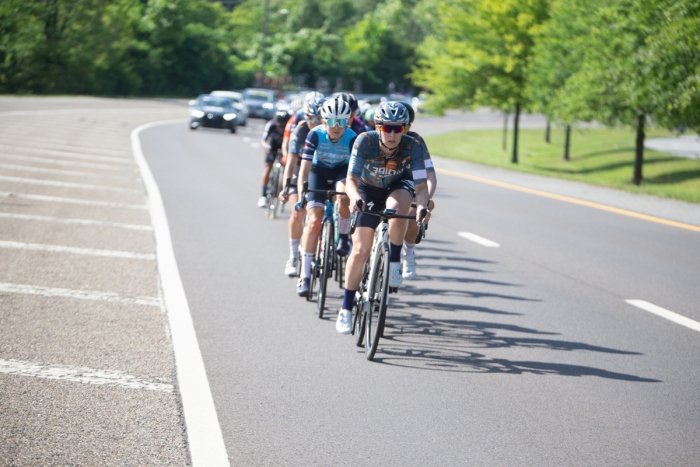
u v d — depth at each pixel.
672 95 37.59
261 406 8.70
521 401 9.30
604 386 9.98
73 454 7.16
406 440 8.00
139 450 7.34
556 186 38.53
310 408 8.73
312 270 13.87
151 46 139.88
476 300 14.52
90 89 117.50
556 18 54.00
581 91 45.12
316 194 13.58
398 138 10.77
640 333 12.72
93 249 16.62
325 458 7.46
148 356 10.12
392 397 9.23
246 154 44.62
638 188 37.78
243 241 18.98
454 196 32.66
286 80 170.88
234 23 194.88
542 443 8.08
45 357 9.77
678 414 9.10
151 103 112.00
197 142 51.03
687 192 38.91
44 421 7.85
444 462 7.51
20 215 20.00
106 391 8.79
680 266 18.91
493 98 62.38
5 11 101.69
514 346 11.63
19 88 106.25
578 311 14.05
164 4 139.00
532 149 83.62
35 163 31.81
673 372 10.73
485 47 61.06
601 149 75.44
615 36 42.34
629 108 44.72
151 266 15.52
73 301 12.52
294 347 11.01
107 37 119.31
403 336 11.88
